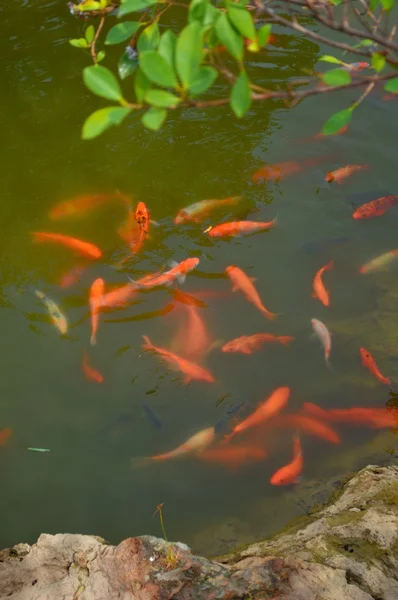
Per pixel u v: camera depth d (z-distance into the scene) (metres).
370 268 5.45
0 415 5.06
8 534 4.71
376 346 5.21
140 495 4.81
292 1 3.09
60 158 6.03
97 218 5.74
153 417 5.01
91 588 4.26
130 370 5.17
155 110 2.79
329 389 5.08
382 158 5.94
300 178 5.87
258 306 5.33
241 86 2.85
